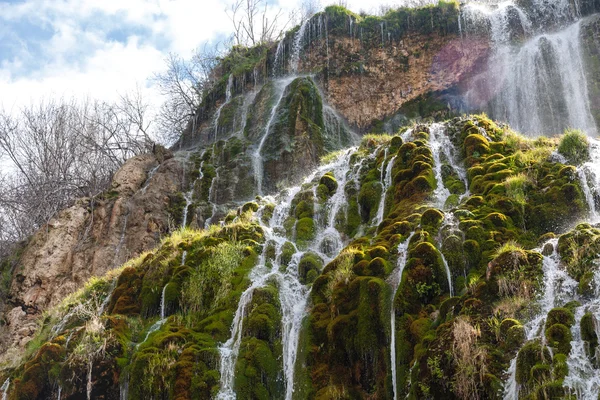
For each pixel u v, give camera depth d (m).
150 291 11.96
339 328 9.23
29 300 17.30
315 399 8.95
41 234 18.91
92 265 17.84
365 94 23.28
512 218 10.16
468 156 12.71
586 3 21.67
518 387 6.83
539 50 21.38
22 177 27.39
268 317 10.20
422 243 9.44
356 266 9.93
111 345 10.33
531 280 8.12
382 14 27.30
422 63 23.12
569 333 6.97
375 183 13.04
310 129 20.44
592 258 7.97
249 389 9.41
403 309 8.85
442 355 7.62
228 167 20.39
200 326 10.64
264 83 25.30
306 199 13.72
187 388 9.39
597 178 10.27
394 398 8.24
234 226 13.08
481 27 22.72
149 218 18.72
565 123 19.94
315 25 25.14
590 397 6.37
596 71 20.00
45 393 10.02
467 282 9.16
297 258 11.98
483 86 21.94
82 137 28.58
